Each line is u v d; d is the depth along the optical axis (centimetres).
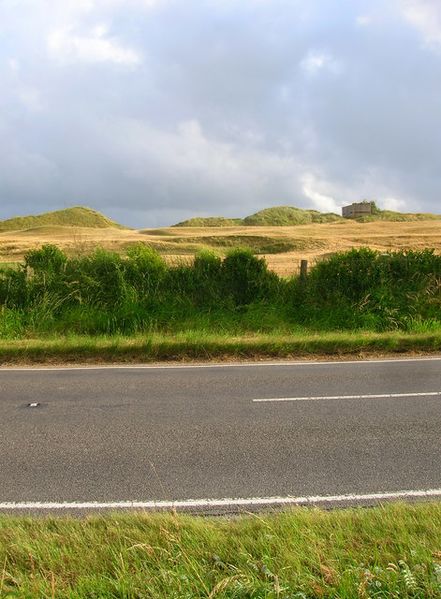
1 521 397
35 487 489
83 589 310
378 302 1332
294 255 5272
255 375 907
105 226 19975
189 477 506
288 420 661
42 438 609
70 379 892
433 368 950
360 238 6988
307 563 330
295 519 382
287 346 1085
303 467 525
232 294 1366
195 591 306
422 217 17875
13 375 927
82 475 513
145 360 1051
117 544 356
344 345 1104
